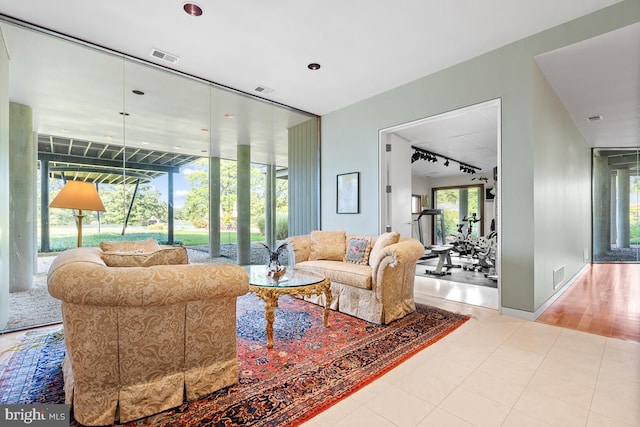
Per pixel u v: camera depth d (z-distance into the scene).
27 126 3.08
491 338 2.57
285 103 4.74
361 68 3.63
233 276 1.71
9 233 2.88
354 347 2.39
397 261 2.73
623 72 3.24
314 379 1.92
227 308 1.80
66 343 1.56
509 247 3.13
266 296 2.45
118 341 1.51
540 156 3.16
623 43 2.72
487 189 9.57
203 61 3.44
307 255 3.95
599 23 2.61
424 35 2.97
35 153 3.11
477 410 1.62
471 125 4.78
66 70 3.32
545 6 2.56
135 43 3.07
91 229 3.32
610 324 2.90
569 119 4.47
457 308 3.41
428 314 3.18
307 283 2.60
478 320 3.01
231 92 4.28
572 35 2.75
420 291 4.19
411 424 1.51
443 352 2.31
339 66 3.59
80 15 2.62
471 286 4.48
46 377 1.94
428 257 8.05
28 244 3.01
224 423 1.51
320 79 3.92
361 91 4.30
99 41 3.02
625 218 6.61
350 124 4.81
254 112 4.64
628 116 4.57
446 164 7.68
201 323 1.71
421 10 2.60
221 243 4.25
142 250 2.99
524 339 2.55
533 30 2.90
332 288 3.35
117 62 3.39
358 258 3.67
